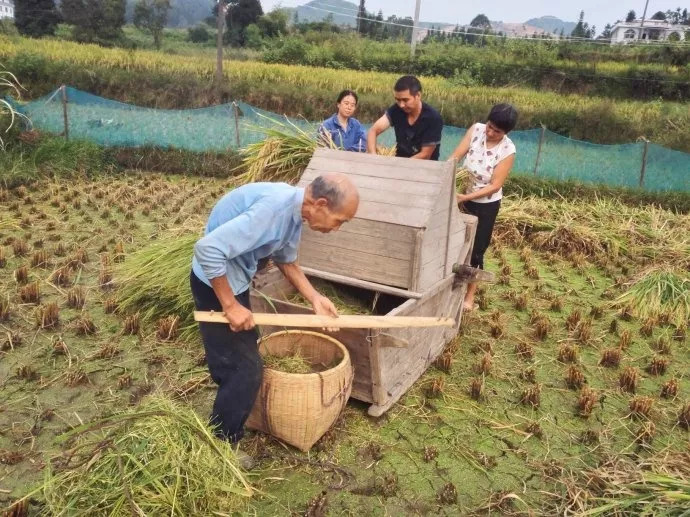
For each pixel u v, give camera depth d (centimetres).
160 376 403
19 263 589
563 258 760
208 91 1991
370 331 325
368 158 405
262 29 4053
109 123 1212
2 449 320
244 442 332
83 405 365
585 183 1156
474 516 293
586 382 436
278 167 562
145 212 802
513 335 508
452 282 431
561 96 2581
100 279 550
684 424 384
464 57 3145
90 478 251
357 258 387
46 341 440
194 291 286
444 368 434
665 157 1272
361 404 379
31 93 1936
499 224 842
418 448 343
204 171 1141
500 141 475
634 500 286
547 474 328
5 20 3516
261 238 260
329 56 3064
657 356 473
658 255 746
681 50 3244
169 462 255
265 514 283
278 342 349
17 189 870
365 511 291
